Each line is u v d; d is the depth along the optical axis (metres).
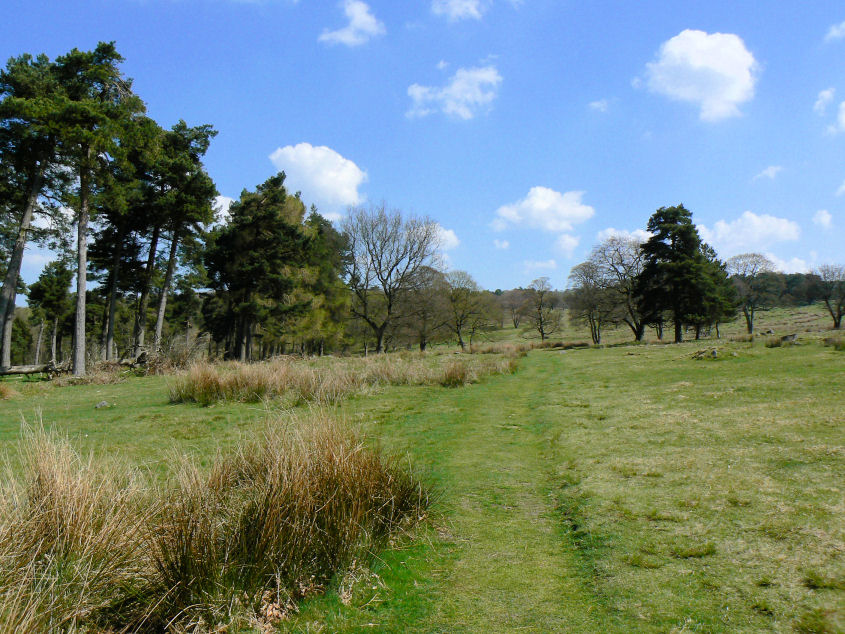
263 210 32.09
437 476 5.81
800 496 4.33
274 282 33.38
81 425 9.32
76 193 23.56
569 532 4.23
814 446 5.69
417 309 44.75
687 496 4.62
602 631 2.80
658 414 8.47
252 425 8.55
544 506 4.88
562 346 42.25
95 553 3.14
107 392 15.20
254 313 32.44
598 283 48.22
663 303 40.47
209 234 29.72
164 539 3.20
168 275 28.77
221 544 3.36
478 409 10.36
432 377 14.72
